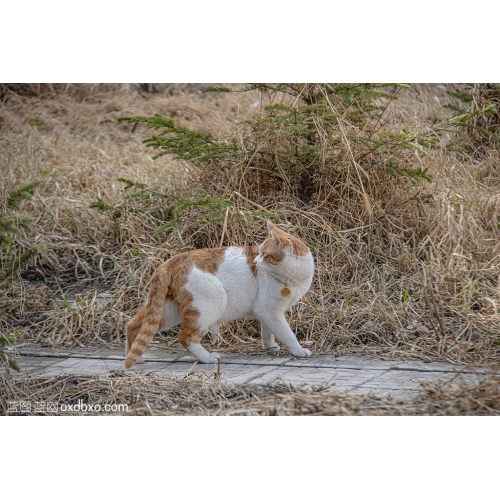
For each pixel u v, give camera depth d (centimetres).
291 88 1491
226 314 1140
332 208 1446
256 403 885
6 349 1207
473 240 1386
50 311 1341
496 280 1312
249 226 1373
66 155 1995
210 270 1119
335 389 939
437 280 1272
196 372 1048
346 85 1427
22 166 1820
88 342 1255
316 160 1438
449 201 1438
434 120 1758
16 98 2450
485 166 1706
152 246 1436
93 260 1473
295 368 1066
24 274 1463
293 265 1098
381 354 1133
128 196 1570
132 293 1362
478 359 1084
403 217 1445
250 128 1526
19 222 1017
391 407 854
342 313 1233
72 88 2609
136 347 1061
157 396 934
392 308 1235
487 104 1803
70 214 1609
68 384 988
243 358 1140
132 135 2216
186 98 2464
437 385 913
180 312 1127
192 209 1448
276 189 1511
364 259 1355
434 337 1156
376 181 1452
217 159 1504
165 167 1795
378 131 1444
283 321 1136
